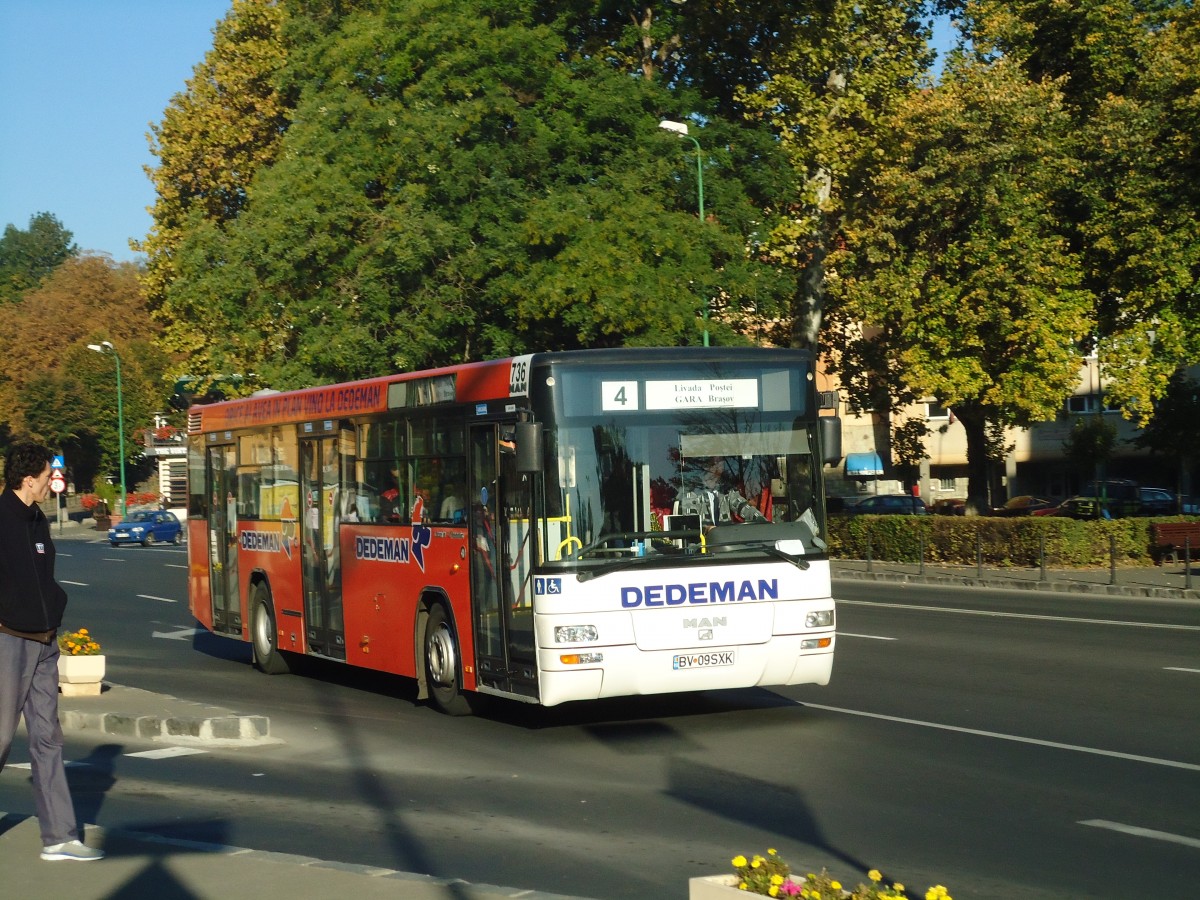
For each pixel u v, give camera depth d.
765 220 35.59
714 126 34.97
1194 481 67.25
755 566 11.69
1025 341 35.22
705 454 11.74
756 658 11.64
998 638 18.38
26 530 7.49
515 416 11.79
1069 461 55.91
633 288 30.36
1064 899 6.70
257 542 17.75
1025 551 31.50
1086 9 37.44
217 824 8.77
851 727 11.85
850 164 36.47
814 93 37.72
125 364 95.75
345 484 15.27
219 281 33.28
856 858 7.55
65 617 26.03
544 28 32.91
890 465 75.06
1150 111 35.06
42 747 7.40
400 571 13.97
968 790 9.24
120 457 84.06
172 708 12.95
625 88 32.88
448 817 8.87
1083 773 9.71
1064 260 35.88
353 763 10.95
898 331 38.53
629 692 11.34
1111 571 26.83
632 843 8.04
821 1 36.06
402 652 13.98
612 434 11.52
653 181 32.72
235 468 18.66
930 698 13.38
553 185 32.50
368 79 33.81
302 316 33.06
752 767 10.24
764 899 4.93
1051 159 35.19
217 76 55.25
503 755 11.11
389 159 32.31
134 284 109.25
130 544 66.50
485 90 32.09
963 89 35.31
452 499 12.95
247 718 12.16
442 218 32.19
